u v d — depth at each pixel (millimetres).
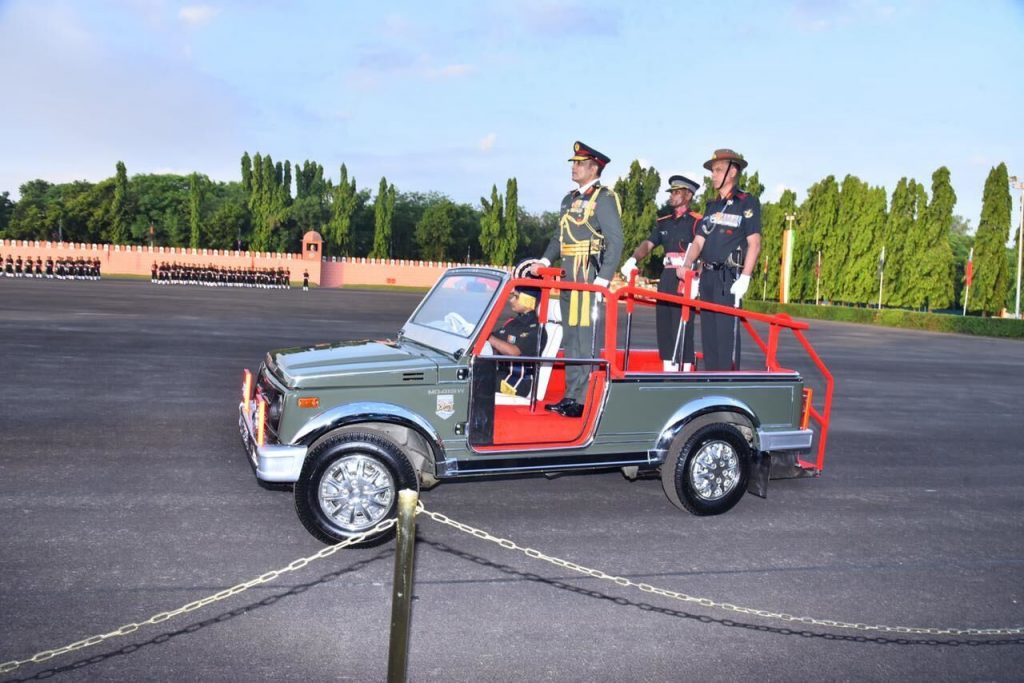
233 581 4543
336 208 85125
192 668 3617
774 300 60875
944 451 9383
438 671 3684
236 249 80875
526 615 4332
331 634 3994
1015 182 44750
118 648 3762
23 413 8750
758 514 6418
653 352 7211
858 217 54656
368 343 6215
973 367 20047
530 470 5543
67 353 13836
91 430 8094
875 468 8328
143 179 95062
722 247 6918
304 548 5086
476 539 5480
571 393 6570
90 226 77375
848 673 3895
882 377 16672
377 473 5113
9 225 78438
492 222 83688
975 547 5910
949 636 4359
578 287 5742
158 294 37562
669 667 3844
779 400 6363
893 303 51719
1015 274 59250
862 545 5801
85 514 5555
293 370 5117
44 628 3893
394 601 2959
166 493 6121
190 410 9359
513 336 6246
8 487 6074
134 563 4734
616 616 4383
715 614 4480
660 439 5941
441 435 5281
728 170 6953
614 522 5992
